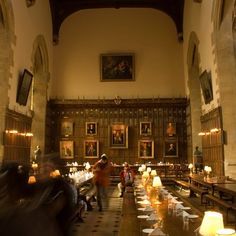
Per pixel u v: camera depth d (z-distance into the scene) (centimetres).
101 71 2050
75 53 2084
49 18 1975
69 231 183
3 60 1247
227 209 719
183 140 1955
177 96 2030
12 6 1273
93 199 1189
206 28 1433
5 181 147
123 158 1934
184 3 1955
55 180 196
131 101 1962
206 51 1443
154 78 2052
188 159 1906
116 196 1328
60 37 2100
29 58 1544
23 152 1425
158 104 1975
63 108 1981
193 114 1847
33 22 1609
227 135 1238
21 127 1408
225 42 1278
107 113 1977
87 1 2077
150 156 1927
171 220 467
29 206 135
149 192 809
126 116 1973
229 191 766
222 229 275
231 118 1243
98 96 2033
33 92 1858
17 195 147
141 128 1956
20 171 159
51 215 146
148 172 1112
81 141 1953
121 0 2069
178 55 2073
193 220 465
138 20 2117
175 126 1959
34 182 169
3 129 1204
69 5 2094
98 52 2083
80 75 2058
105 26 2111
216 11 1269
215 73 1305
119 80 2042
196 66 1877
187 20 1878
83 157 1931
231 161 1219
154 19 2117
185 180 1570
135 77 2052
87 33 2105
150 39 2095
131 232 419
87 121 1966
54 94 2039
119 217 887
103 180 1000
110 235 692
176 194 815
